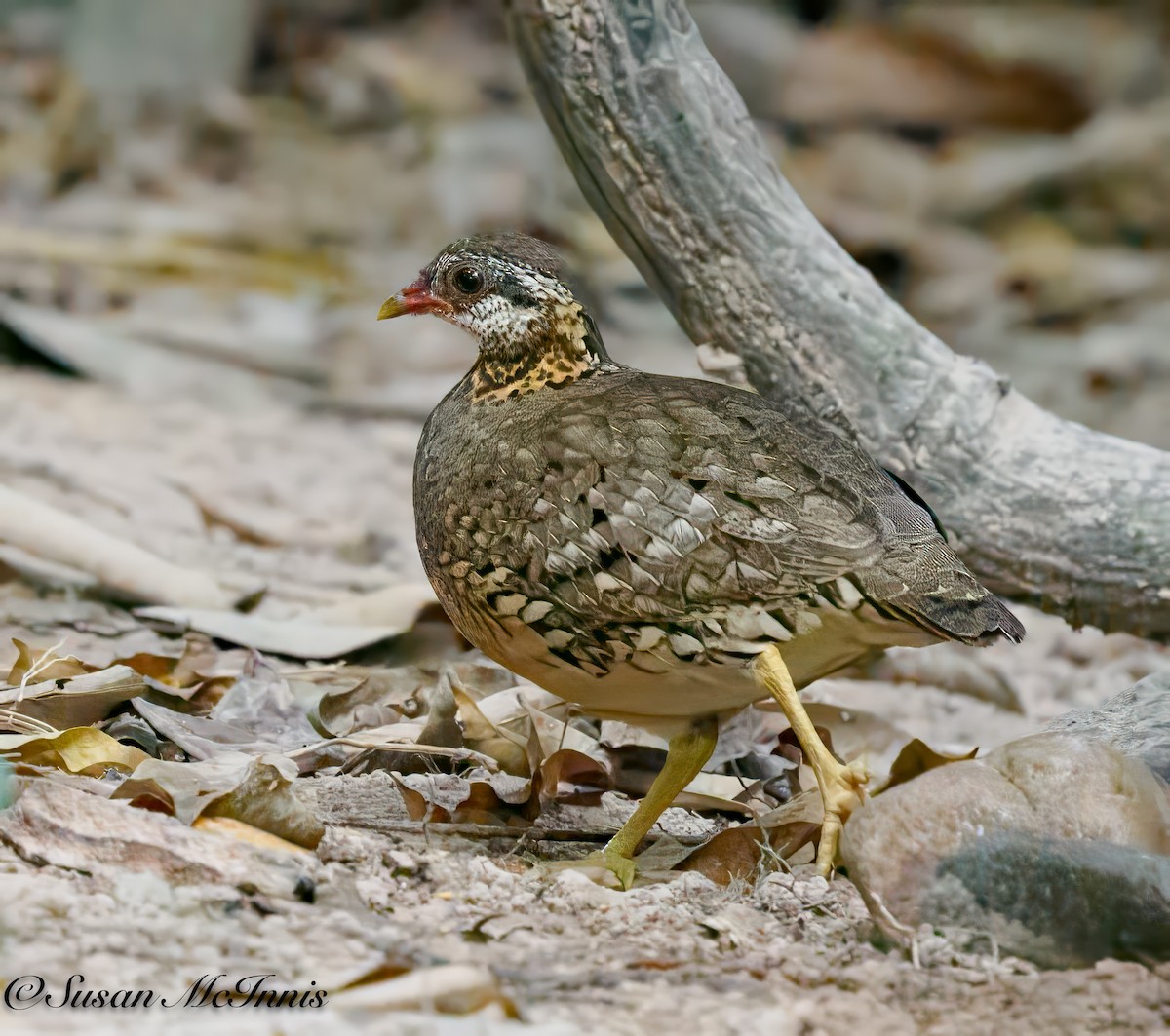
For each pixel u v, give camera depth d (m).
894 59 30.08
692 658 7.01
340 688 9.59
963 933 6.28
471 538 7.32
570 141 9.73
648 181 9.62
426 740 8.38
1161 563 9.76
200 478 14.57
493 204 25.78
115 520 13.09
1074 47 29.95
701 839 7.98
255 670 9.52
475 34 31.69
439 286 7.89
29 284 20.34
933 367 9.89
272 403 18.03
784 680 6.90
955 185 27.70
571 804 8.37
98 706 8.40
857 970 6.14
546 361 7.82
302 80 29.62
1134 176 27.66
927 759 6.95
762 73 29.88
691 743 7.52
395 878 6.82
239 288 22.00
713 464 7.02
